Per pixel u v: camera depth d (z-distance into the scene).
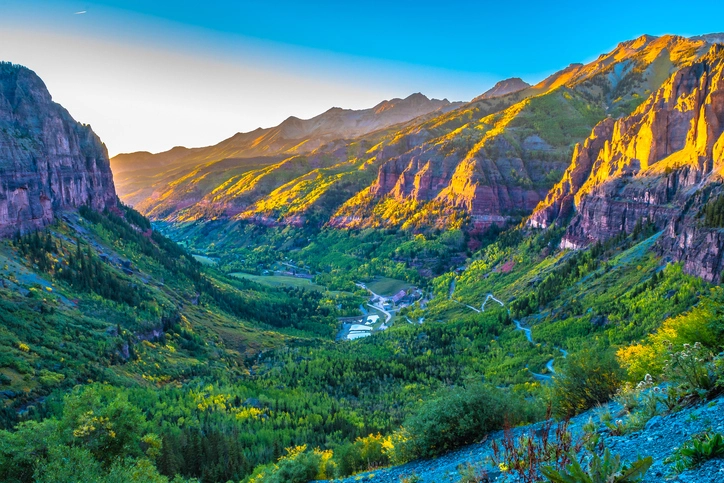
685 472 16.59
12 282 139.88
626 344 110.94
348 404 127.06
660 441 21.12
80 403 51.38
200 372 145.50
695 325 35.53
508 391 43.28
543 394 45.06
